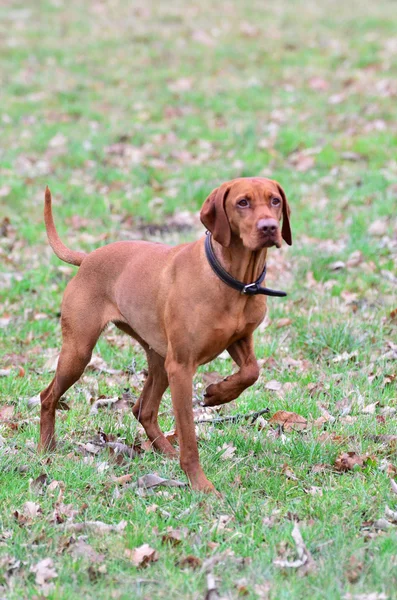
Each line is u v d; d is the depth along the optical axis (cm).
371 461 870
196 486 820
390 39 2795
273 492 822
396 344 1179
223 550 714
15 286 1423
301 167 1900
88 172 1942
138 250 912
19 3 3403
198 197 1769
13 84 2539
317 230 1566
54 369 1161
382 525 752
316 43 2816
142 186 1842
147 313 875
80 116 2309
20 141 2125
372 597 638
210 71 2616
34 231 1631
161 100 2392
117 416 1020
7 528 760
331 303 1301
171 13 3206
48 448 931
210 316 807
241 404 1029
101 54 2802
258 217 777
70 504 793
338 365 1134
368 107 2216
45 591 660
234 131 2105
